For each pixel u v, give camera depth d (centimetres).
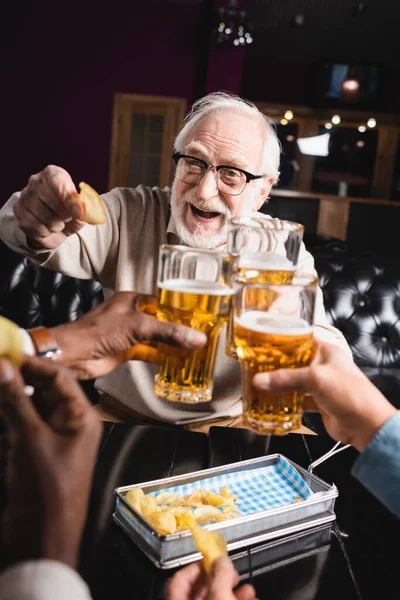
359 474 69
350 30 734
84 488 44
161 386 76
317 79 848
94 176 719
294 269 86
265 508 92
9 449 43
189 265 72
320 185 905
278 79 884
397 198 902
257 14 690
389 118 880
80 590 41
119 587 72
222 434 125
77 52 689
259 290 69
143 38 691
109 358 75
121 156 731
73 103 699
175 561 76
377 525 93
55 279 244
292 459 115
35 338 64
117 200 164
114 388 162
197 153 146
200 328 73
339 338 144
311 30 740
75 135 706
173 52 696
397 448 67
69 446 43
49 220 106
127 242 160
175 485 94
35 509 41
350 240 804
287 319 70
